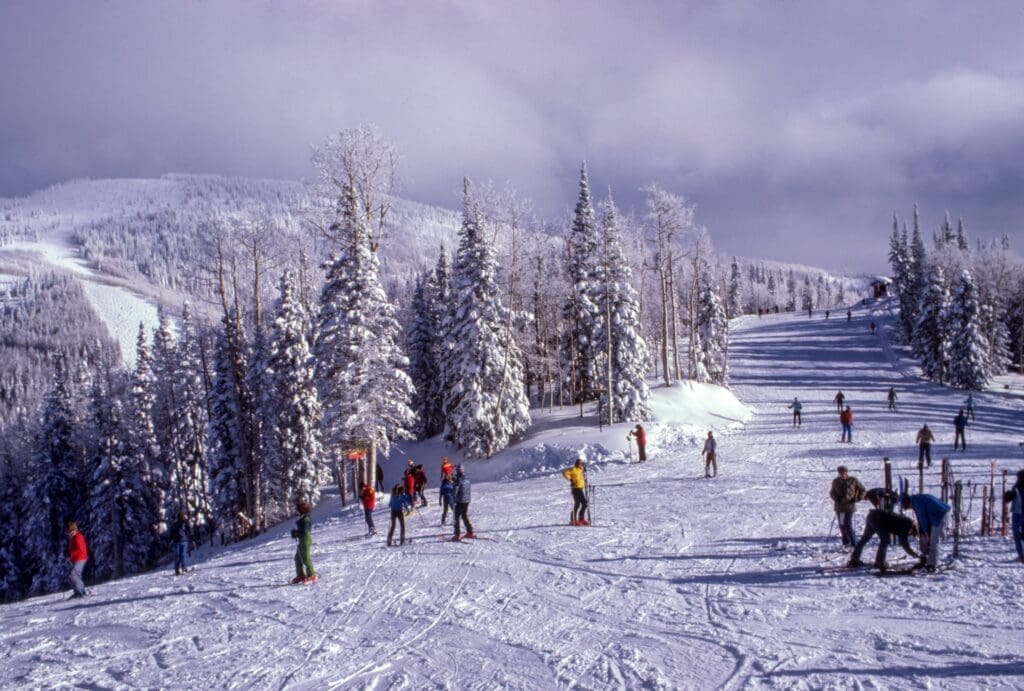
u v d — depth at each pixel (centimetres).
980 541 1498
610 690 835
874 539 1575
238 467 4478
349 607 1327
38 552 5428
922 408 5397
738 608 1137
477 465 4169
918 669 829
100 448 5150
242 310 4566
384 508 3091
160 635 1246
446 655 1013
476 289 4322
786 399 6259
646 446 3841
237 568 1923
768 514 1986
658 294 6931
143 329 5388
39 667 1112
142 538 5222
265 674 986
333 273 3556
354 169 3359
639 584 1338
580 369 5597
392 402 3500
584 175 5497
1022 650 871
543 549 1717
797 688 795
